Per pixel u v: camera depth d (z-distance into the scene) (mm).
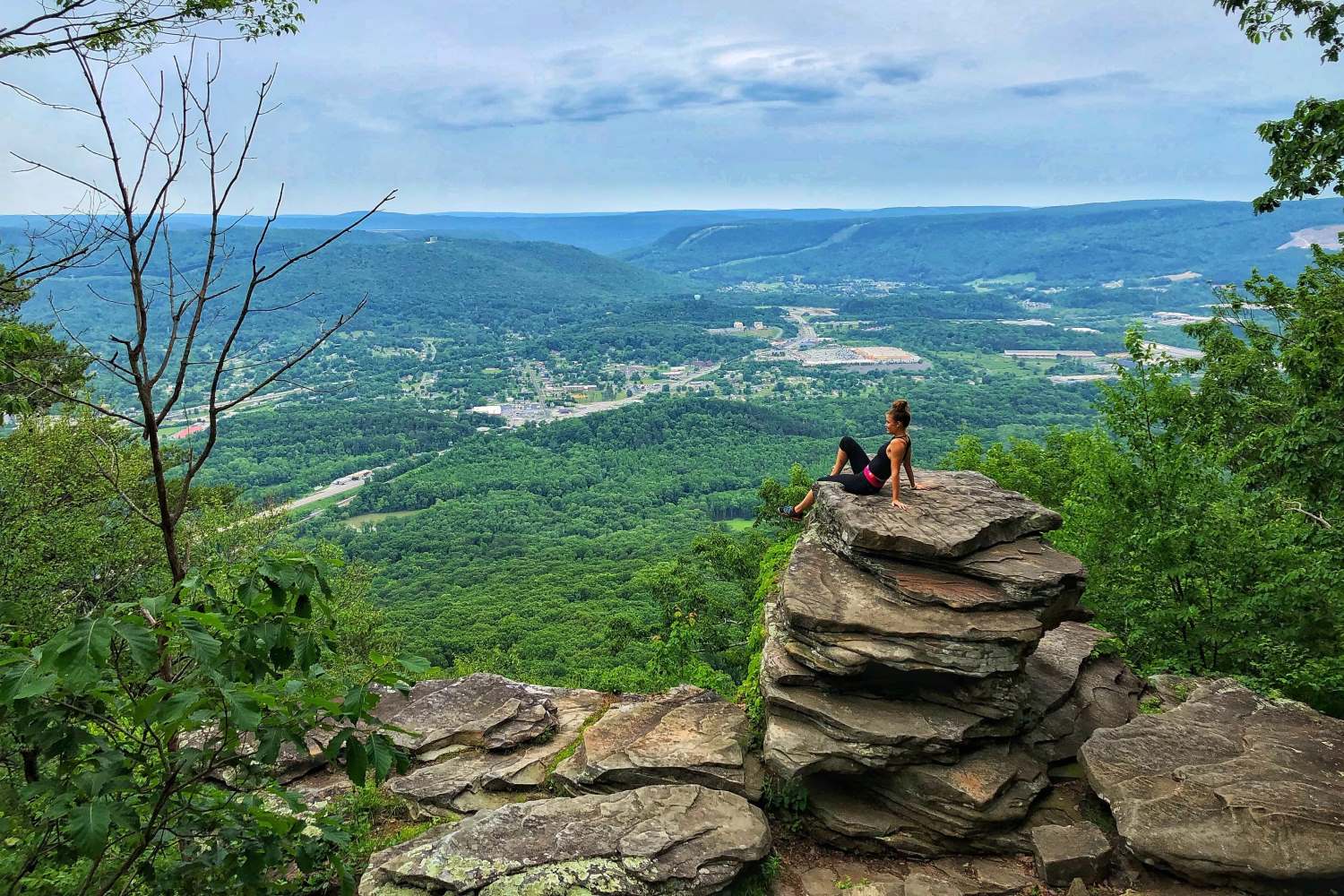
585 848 6578
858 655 7441
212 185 4977
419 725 9398
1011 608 7691
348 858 7000
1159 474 11805
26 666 3490
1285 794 6590
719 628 26969
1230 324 19359
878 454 9102
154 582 14773
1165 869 6387
